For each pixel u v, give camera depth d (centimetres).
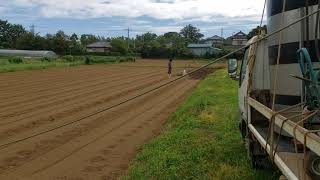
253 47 930
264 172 872
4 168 1056
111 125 1638
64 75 4497
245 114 979
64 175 1006
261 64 926
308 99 594
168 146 1202
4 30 14388
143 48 12475
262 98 904
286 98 726
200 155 1062
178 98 2584
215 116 1680
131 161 1120
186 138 1282
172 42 14912
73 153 1204
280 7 729
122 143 1332
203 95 2517
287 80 720
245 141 1037
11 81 3569
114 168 1061
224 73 4791
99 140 1371
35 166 1077
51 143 1316
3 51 10100
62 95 2633
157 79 4225
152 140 1332
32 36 12381
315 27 657
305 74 603
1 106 2108
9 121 1681
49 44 12050
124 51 12769
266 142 654
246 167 936
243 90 1034
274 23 746
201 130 1423
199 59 10281
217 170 945
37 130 1512
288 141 676
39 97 2505
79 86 3288
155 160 1038
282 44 716
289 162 584
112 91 2947
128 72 5394
